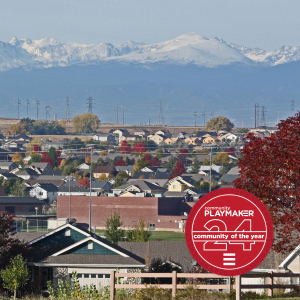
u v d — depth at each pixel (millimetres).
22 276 130625
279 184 91250
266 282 124562
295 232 113188
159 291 85188
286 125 93688
